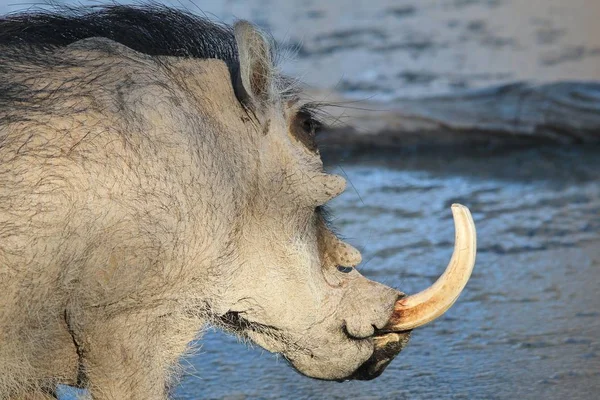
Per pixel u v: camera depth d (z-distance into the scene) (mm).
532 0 33969
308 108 9516
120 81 8281
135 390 8242
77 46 8562
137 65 8508
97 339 8070
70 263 7828
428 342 12188
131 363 8195
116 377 8172
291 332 9312
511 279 13906
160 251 8078
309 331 9336
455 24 30719
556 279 13859
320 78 24078
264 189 8906
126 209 7914
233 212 8562
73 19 9078
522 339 12125
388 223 16281
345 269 10016
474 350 11938
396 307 9578
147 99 8242
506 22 30703
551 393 10836
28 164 7715
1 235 7598
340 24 30922
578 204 16891
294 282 9148
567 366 11422
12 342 7875
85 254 7855
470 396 10883
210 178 8359
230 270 8703
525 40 28078
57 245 7750
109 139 7945
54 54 8445
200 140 8383
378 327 9438
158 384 8367
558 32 28844
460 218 9469
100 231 7863
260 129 8953
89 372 8156
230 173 8562
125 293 8047
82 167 7816
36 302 7824
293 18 31781
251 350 12406
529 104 20406
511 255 14727
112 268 7938
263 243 8969
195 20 9594
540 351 11805
